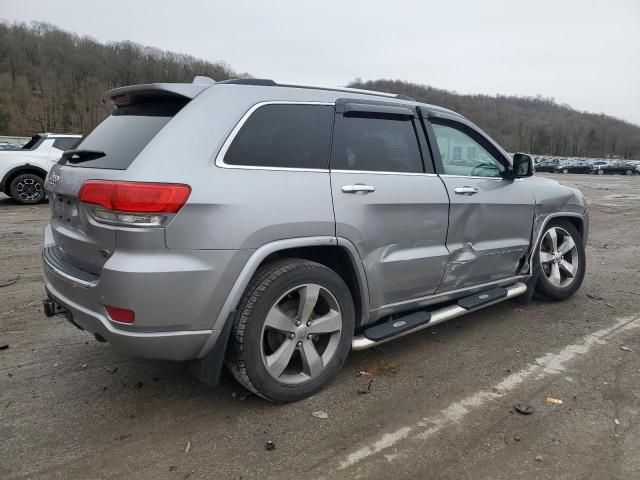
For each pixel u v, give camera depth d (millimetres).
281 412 2969
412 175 3568
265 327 2848
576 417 2947
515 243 4406
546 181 4930
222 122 2787
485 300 4117
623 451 2625
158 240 2502
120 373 3432
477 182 4047
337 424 2854
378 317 3484
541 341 4094
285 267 2885
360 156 3316
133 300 2492
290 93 3096
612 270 6641
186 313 2598
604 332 4305
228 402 3074
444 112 3980
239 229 2670
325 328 3113
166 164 2570
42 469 2438
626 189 26641
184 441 2676
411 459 2553
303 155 3041
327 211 3010
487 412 3000
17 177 11648
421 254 3576
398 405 3066
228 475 2414
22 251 6984
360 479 2402
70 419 2869
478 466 2502
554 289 4965
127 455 2553
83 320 2777
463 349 3920
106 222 2574
